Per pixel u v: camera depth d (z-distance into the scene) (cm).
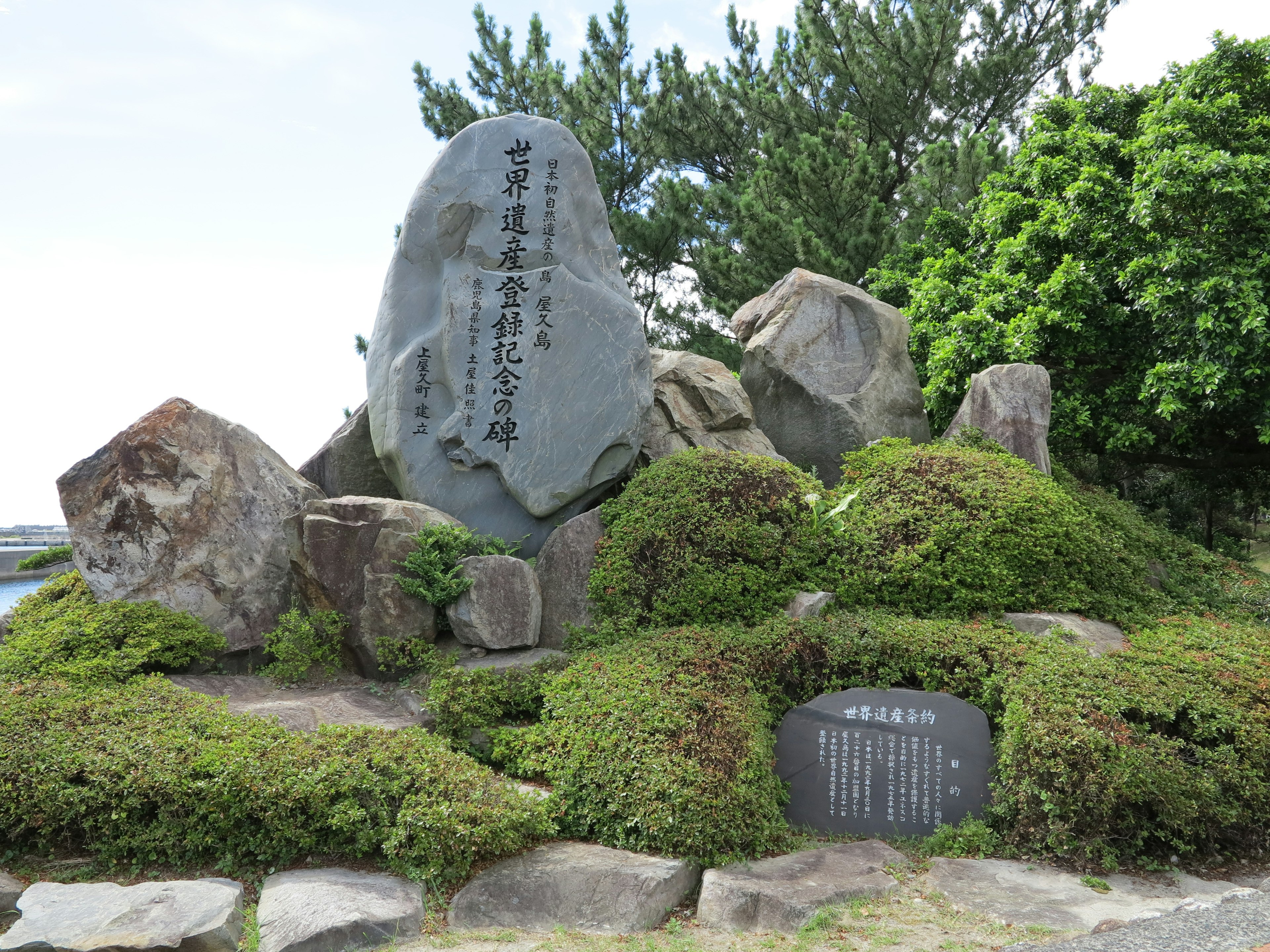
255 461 811
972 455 804
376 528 711
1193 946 331
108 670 643
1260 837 476
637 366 841
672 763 480
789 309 1039
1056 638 618
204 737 515
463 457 833
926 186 1480
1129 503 972
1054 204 1113
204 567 754
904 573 700
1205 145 972
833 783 535
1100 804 464
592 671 600
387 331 880
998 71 1636
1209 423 1102
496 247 867
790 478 785
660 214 1677
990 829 500
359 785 464
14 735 505
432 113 1698
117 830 461
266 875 451
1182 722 519
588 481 821
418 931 403
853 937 390
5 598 1159
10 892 400
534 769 528
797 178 1535
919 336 1245
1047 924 398
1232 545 1719
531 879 432
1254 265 961
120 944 356
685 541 721
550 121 905
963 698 570
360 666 712
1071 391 1149
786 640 612
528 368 841
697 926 414
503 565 697
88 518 741
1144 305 1011
